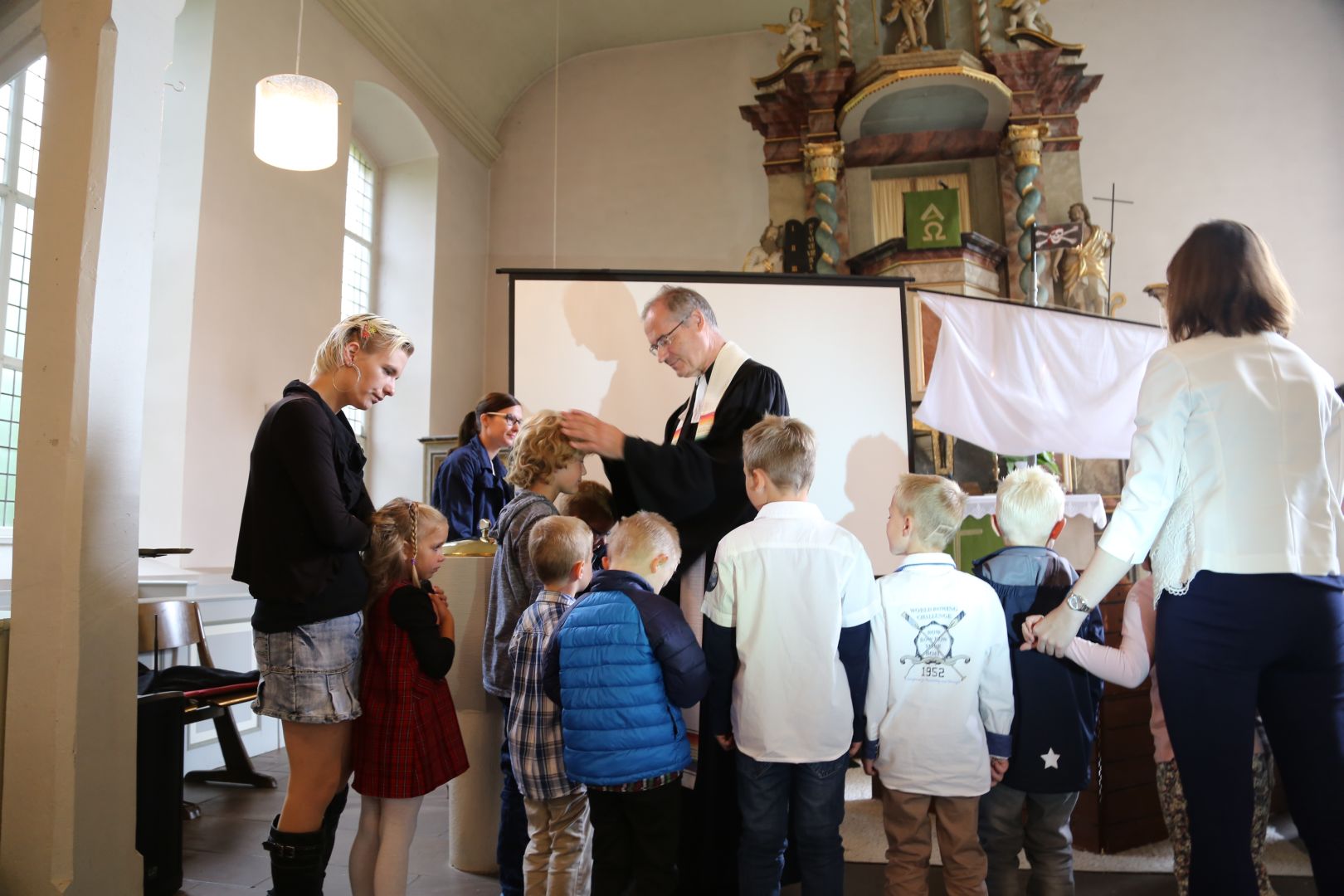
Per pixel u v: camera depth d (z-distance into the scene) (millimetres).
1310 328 8422
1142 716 2949
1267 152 8844
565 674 1943
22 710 2016
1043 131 9070
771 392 2479
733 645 1993
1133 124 9180
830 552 1948
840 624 1936
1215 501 1496
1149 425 1573
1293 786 1448
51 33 2186
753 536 1984
